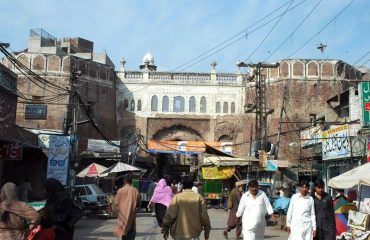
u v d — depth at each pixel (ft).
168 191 37.65
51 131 81.05
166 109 125.90
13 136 50.14
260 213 25.77
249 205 25.86
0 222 16.66
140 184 75.15
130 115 125.08
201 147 112.37
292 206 25.31
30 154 73.46
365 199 42.04
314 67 112.88
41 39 121.29
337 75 112.57
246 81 123.75
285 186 80.59
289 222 25.41
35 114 61.11
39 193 72.49
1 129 45.62
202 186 88.63
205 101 126.11
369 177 31.63
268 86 115.03
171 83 126.72
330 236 25.57
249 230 25.63
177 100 126.52
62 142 55.31
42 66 111.04
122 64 128.06
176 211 20.29
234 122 123.03
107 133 120.16
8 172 73.05
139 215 65.21
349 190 51.78
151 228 46.52
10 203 16.83
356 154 54.95
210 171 84.53
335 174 65.98
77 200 62.39
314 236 24.98
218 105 125.80
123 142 119.14
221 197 87.15
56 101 108.58
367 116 52.60
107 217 60.39
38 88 109.50
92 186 65.46
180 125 125.18
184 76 127.34
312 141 76.13
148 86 126.52
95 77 118.62
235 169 83.46
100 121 118.21
